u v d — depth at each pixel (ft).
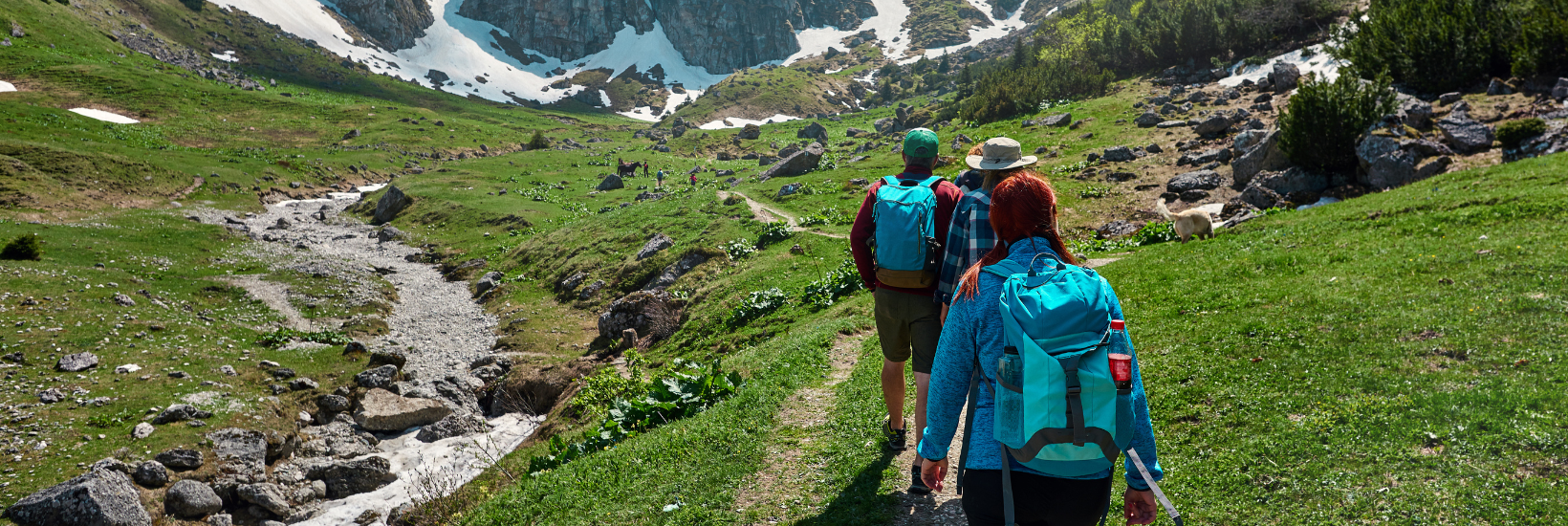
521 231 156.76
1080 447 8.15
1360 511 16.14
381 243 159.33
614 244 126.72
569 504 27.27
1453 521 15.19
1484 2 126.52
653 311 89.86
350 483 57.57
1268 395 23.12
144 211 165.58
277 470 58.39
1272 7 203.82
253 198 200.95
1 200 151.64
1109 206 110.52
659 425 37.52
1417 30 130.00
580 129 468.34
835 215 120.88
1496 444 17.74
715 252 105.91
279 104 334.03
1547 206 47.80
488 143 331.36
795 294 82.58
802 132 334.03
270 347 85.46
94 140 231.30
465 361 89.71
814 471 22.70
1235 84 183.93
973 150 17.52
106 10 447.01
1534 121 84.12
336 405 70.59
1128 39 239.91
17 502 46.93
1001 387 8.68
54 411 60.54
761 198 144.15
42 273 97.50
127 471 52.49
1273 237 57.16
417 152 290.76
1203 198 105.50
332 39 620.08
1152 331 33.47
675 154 312.50
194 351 78.64
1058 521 8.93
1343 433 19.52
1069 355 8.14
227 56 490.90
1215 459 19.69
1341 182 94.48
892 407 20.79
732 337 76.18
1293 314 31.32
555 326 100.17
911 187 17.07
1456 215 51.31
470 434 68.90
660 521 22.43
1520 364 22.30
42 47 345.51
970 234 15.21
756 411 29.71
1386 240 47.93
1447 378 22.20
